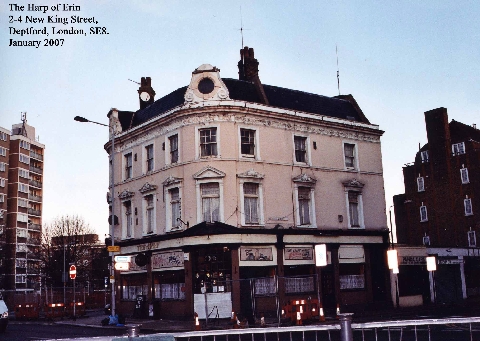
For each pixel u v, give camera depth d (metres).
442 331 17.05
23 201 81.88
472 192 49.28
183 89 30.61
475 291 40.41
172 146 28.91
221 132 27.11
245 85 29.84
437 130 52.75
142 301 29.08
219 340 18.64
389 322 9.45
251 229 26.17
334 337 16.83
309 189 29.50
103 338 8.60
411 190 54.41
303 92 32.78
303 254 27.95
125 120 34.25
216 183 26.89
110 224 32.81
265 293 26.22
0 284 73.56
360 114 34.25
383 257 31.67
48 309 30.98
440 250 36.31
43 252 67.88
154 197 29.59
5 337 20.03
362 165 32.38
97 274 67.94
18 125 88.81
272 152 28.33
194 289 26.11
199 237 25.88
